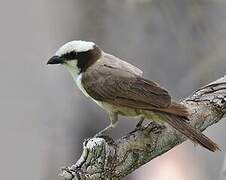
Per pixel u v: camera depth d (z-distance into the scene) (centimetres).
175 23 1584
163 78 1619
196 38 1589
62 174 884
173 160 1609
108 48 1600
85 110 1527
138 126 1008
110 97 1035
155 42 1612
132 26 1605
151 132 976
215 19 1592
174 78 1622
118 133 1483
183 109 971
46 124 1499
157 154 980
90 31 1605
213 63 1578
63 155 1506
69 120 1519
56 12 1598
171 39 1612
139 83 1023
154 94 998
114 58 1079
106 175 912
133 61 1606
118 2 1595
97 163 899
